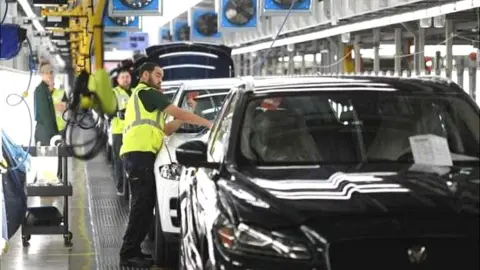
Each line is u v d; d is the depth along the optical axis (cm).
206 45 2072
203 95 1216
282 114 746
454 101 768
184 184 877
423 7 1630
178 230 1070
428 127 743
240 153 715
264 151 717
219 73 2098
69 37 3303
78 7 2153
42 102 1566
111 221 1498
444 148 709
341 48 2753
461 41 2200
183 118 1087
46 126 1566
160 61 2075
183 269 841
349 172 675
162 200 1076
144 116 1103
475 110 764
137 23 2309
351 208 600
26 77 1692
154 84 1118
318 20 2038
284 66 3459
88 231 1402
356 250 584
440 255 587
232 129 735
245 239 600
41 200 1769
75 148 968
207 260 670
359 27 1975
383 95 767
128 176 1112
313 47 3073
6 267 1123
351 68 2745
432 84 790
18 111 1477
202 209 697
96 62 897
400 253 585
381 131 735
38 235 1370
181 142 1106
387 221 588
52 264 1142
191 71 2078
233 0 1953
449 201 609
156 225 1111
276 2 1745
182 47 2072
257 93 765
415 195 616
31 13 2514
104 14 897
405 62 2503
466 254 588
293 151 720
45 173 1265
